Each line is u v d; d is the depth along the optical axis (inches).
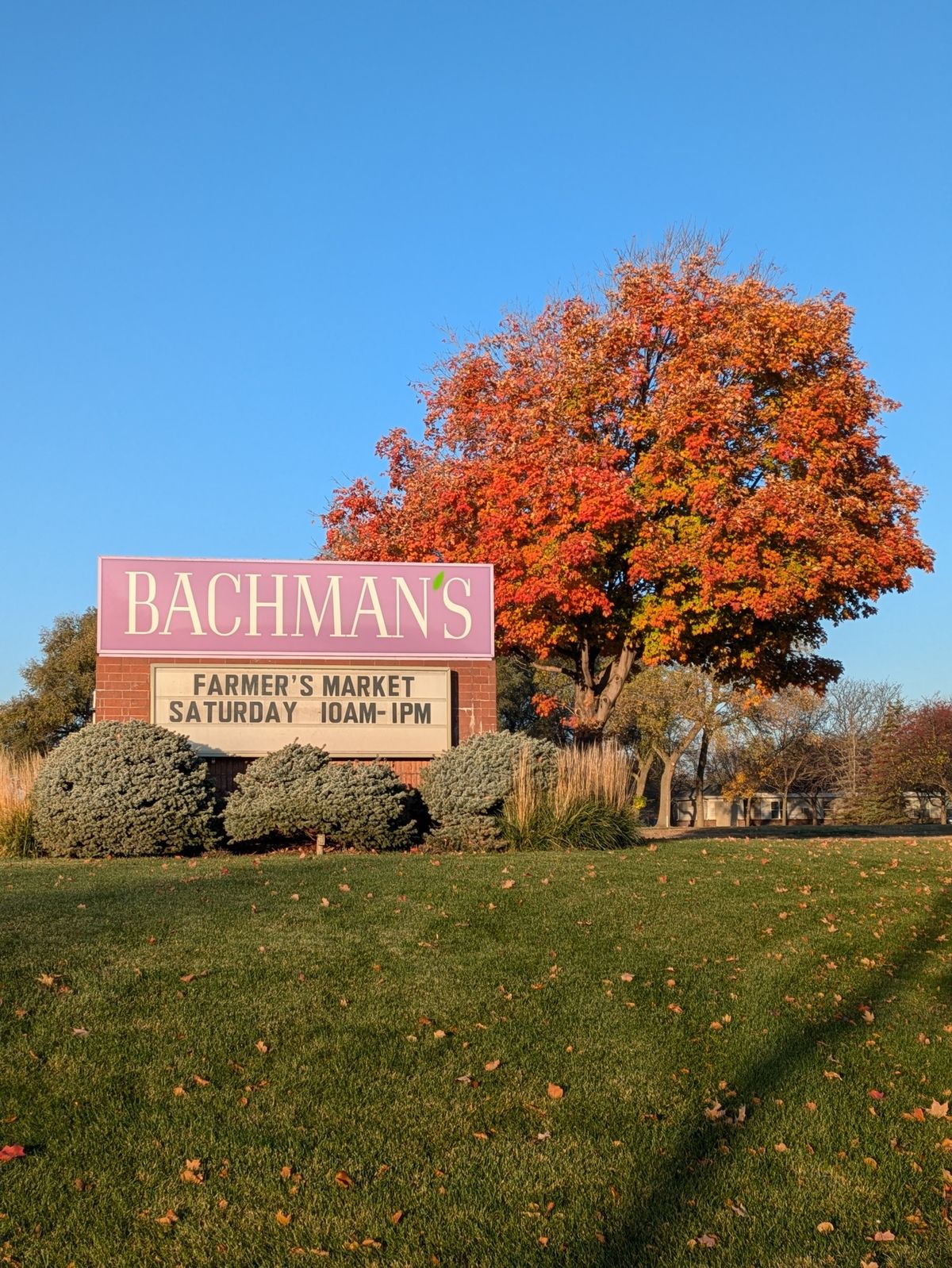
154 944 337.7
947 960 360.5
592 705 979.3
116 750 548.4
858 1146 227.0
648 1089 252.1
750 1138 229.1
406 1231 191.2
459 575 665.6
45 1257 180.1
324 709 642.2
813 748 2289.6
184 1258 181.0
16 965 310.8
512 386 974.4
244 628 642.2
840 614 879.7
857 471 875.4
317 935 356.5
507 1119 235.1
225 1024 276.8
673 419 824.3
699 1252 186.2
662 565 816.9
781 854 560.7
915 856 579.5
